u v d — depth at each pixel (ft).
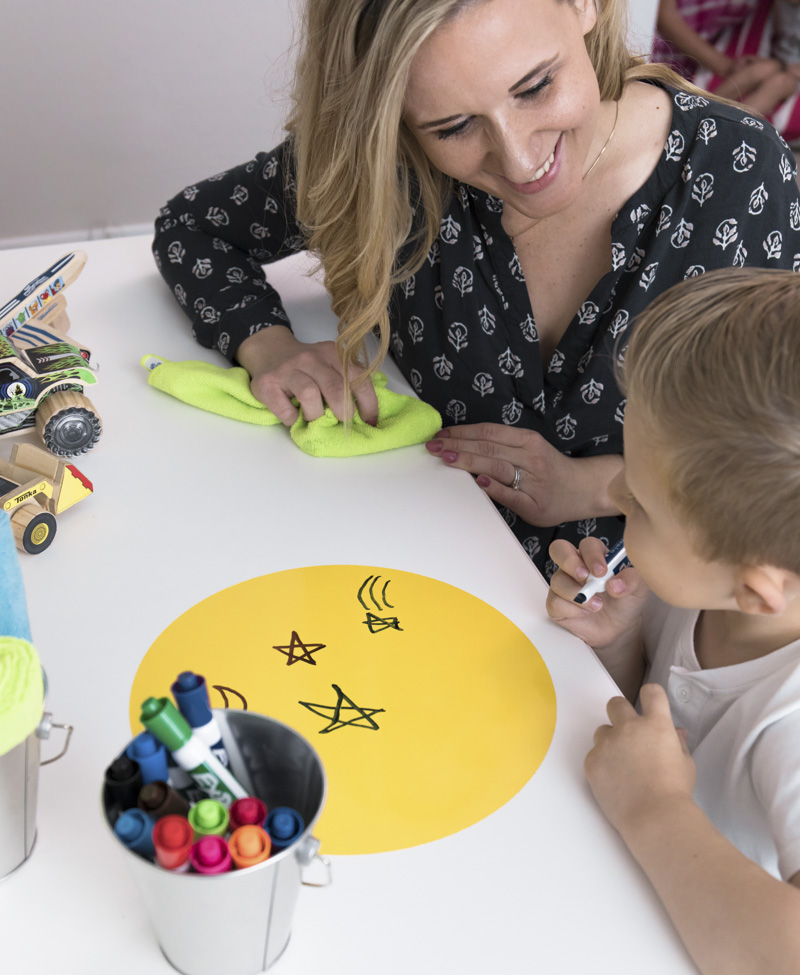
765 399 1.83
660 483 2.05
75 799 1.98
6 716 1.59
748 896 1.70
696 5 10.18
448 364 3.83
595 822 1.98
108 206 9.57
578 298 3.67
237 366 3.70
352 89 2.80
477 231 3.57
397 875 1.85
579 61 2.69
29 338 3.26
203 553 2.72
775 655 2.30
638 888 1.85
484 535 2.86
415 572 2.68
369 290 3.21
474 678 2.34
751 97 10.11
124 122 9.12
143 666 2.32
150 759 1.50
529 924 1.77
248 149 9.70
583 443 3.82
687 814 1.88
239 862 1.42
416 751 2.13
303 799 1.67
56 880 1.82
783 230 3.49
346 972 1.68
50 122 8.91
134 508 2.91
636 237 3.44
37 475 2.75
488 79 2.53
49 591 2.55
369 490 3.05
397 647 2.41
